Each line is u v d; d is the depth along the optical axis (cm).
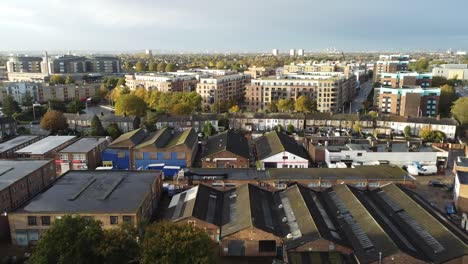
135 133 13200
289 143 13300
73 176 9181
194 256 5322
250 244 6950
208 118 17688
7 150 11850
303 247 6569
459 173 9231
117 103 19175
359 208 7825
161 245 5359
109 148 11969
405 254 6047
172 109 19250
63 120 16812
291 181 9288
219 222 7612
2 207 7512
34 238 7250
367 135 16500
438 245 6494
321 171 9944
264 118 18075
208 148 13000
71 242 5425
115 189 8269
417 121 17075
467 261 6075
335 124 17850
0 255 6944
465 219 7819
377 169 10081
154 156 11875
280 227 7425
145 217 7856
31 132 16850
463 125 17512
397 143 13012
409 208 7869
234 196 8750
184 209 7856
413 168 11456
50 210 7225
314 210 7900
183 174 9694
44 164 9450
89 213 7144
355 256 6397
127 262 5553
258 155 12606
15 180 8119
